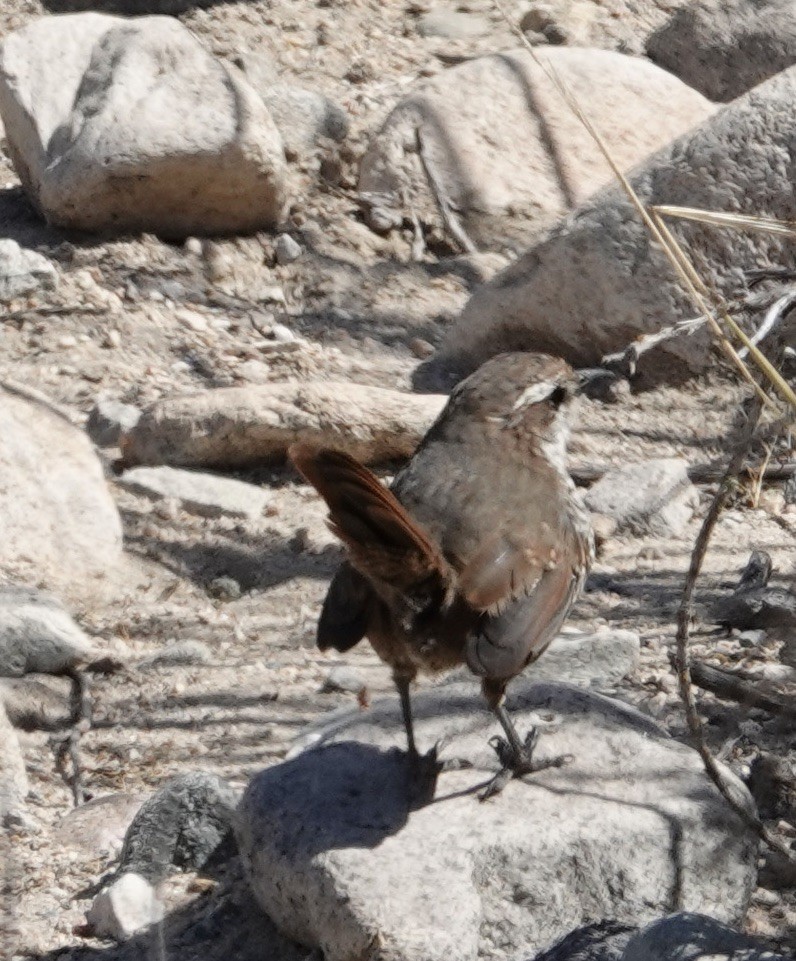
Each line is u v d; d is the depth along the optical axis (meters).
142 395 18.06
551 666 13.26
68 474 15.27
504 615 9.87
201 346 19.27
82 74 21.31
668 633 13.97
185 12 26.55
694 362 18.19
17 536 14.74
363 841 9.96
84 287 19.98
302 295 20.66
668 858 10.05
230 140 20.47
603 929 9.57
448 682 12.32
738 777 11.09
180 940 10.53
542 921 9.94
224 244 21.08
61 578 14.71
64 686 13.40
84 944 10.55
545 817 10.12
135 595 14.80
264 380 18.64
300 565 15.34
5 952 10.50
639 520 15.90
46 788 12.23
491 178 22.23
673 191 18.17
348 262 21.23
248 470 17.00
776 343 9.41
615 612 14.41
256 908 10.70
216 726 12.88
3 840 11.54
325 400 16.77
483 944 9.88
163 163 20.33
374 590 9.94
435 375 19.16
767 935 10.12
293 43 26.11
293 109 23.41
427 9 27.53
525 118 22.70
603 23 27.34
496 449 10.70
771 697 12.40
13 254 19.92
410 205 22.11
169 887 11.02
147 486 16.33
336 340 19.83
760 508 16.31
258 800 10.45
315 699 13.25
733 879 10.19
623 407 18.06
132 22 21.81
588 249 18.39
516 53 23.55
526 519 10.28
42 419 15.65
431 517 10.27
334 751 10.75
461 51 26.39
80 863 11.35
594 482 16.62
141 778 12.26
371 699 13.10
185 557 15.44
